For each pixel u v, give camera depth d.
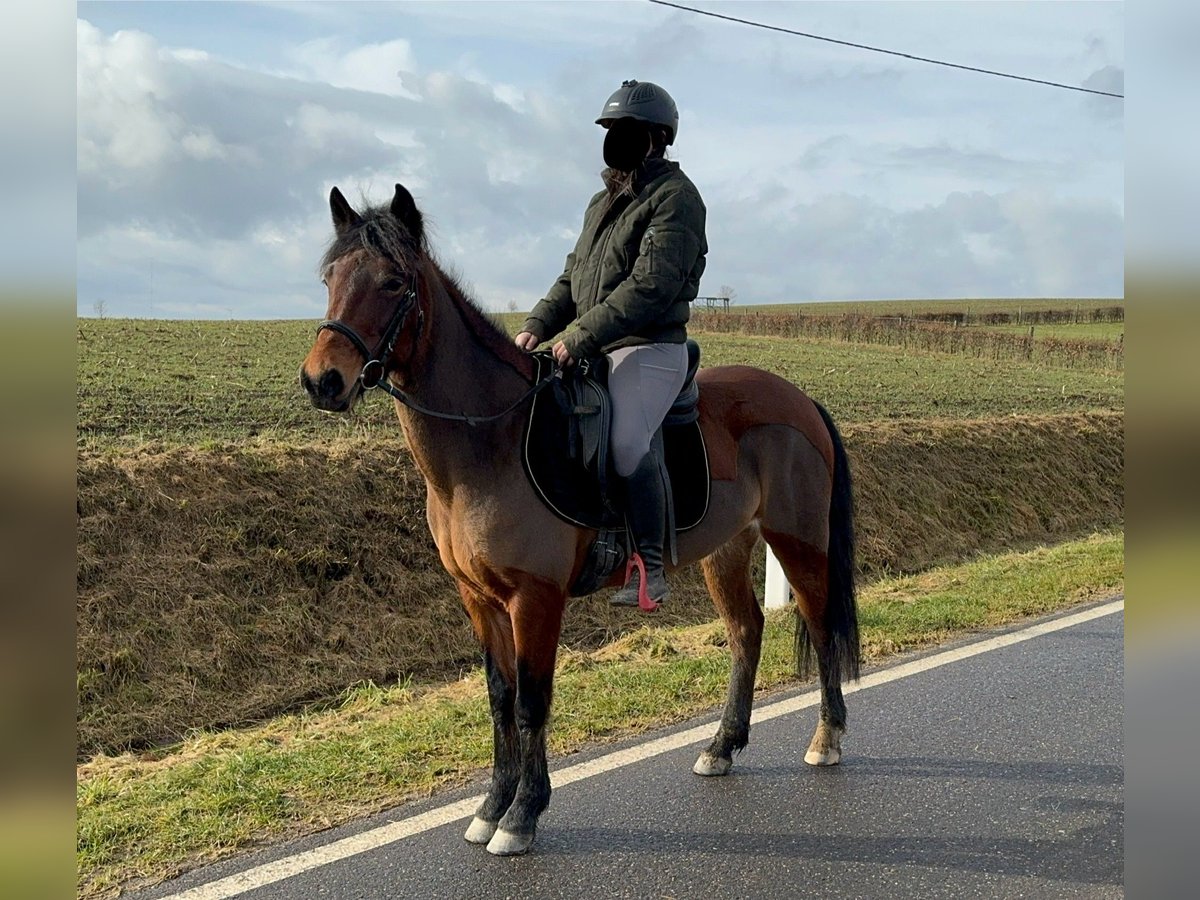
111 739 5.95
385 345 3.56
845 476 5.23
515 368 4.12
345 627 7.39
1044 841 3.95
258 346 18.86
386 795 4.31
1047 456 15.02
